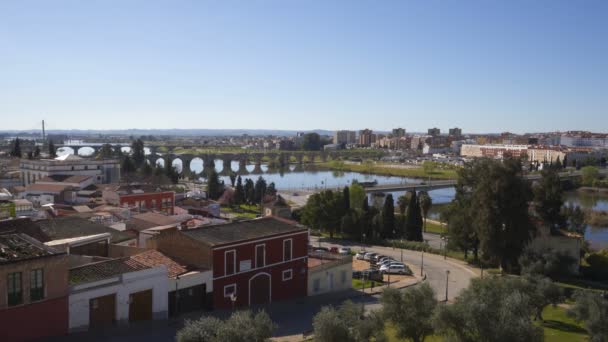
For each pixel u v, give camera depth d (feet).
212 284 172.96
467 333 122.31
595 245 393.29
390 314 134.00
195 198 443.32
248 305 186.91
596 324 147.13
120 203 345.72
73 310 132.46
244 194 557.33
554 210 312.29
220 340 103.19
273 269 196.54
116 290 142.10
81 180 420.77
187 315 161.58
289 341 145.48
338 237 380.78
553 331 170.19
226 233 188.34
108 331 136.98
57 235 182.50
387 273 259.39
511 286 165.89
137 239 206.28
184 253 178.60
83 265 145.48
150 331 141.28
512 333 116.37
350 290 226.58
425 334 135.13
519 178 268.00
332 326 116.67
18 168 595.47
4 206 264.31
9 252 122.72
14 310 120.16
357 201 458.91
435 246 356.18
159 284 153.99
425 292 135.95
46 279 126.41
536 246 273.33
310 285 213.05
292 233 204.13
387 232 367.66
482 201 266.36
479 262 291.79
